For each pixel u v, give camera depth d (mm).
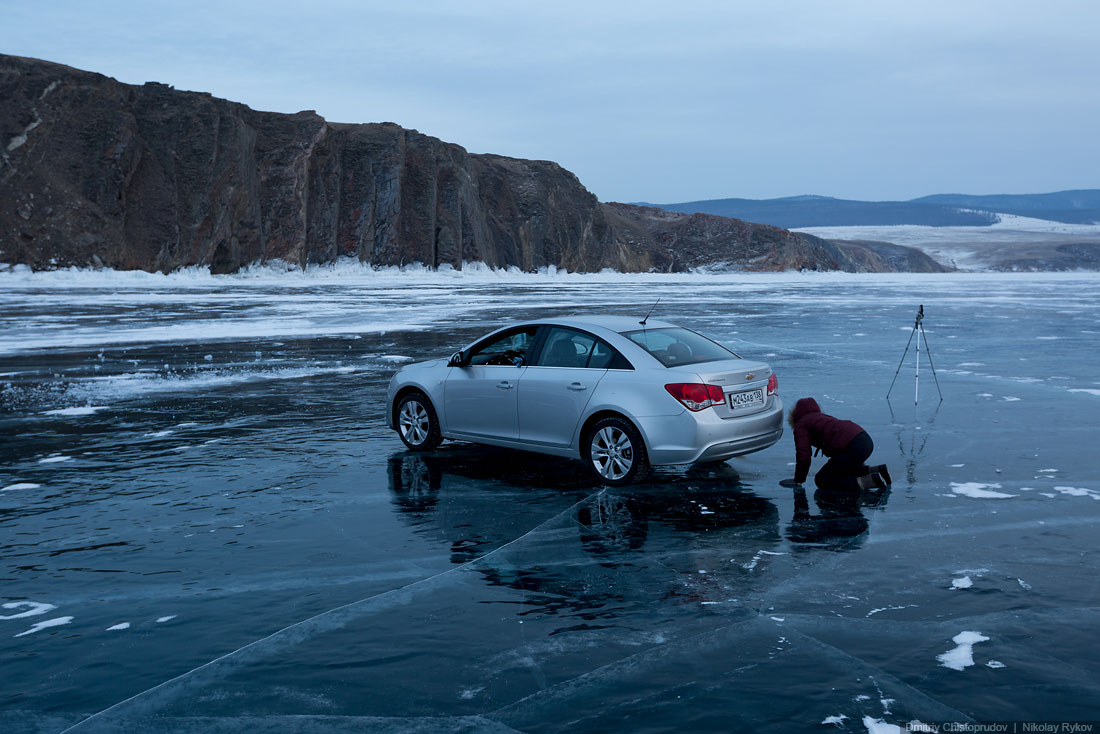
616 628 4414
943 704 3576
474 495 7223
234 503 6980
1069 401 11891
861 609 4648
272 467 8297
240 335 23688
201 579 5227
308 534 6145
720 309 36312
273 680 3850
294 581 5180
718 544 5836
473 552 5727
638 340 7578
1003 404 11641
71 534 6148
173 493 7301
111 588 5082
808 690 3707
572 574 5246
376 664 4008
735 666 3951
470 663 4012
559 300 44781
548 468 8242
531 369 7945
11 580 5219
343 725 3443
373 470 8180
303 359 17797
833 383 13695
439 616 4594
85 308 36688
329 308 37156
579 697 3664
